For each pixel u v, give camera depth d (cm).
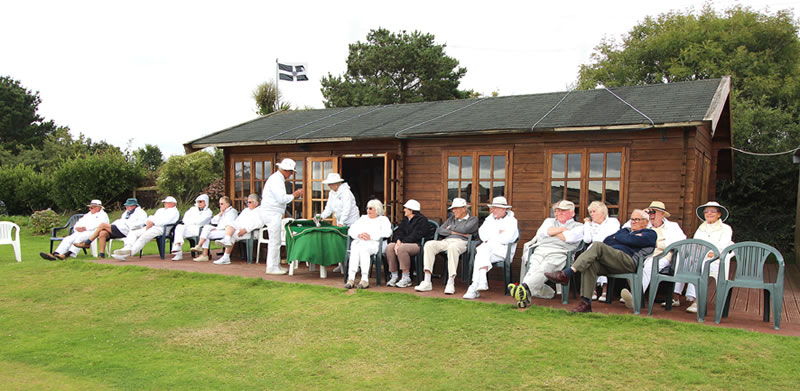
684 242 549
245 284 732
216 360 466
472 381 404
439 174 862
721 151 1090
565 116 776
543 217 783
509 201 805
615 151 737
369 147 925
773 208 1492
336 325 550
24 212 2172
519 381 401
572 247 615
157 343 516
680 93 806
